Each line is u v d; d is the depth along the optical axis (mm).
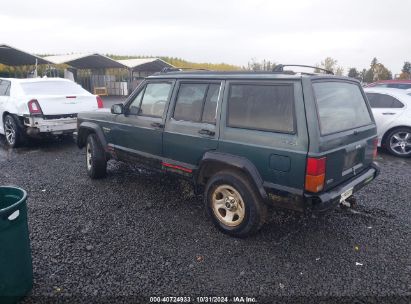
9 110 7629
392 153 7480
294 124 2967
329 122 3123
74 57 23984
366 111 4012
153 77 4441
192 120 3850
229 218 3578
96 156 5281
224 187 3518
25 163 6508
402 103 7383
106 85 29281
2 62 24625
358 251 3318
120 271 2949
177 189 5062
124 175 5738
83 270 2955
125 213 4184
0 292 2373
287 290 2725
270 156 3109
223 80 3592
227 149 3457
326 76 3287
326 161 2934
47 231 3678
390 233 3697
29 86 7797
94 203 4496
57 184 5258
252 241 3484
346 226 3857
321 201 2879
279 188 3090
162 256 3195
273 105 3145
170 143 4082
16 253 2428
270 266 3049
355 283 2814
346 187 3217
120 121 4832
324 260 3152
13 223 2363
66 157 7023
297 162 2924
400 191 5051
